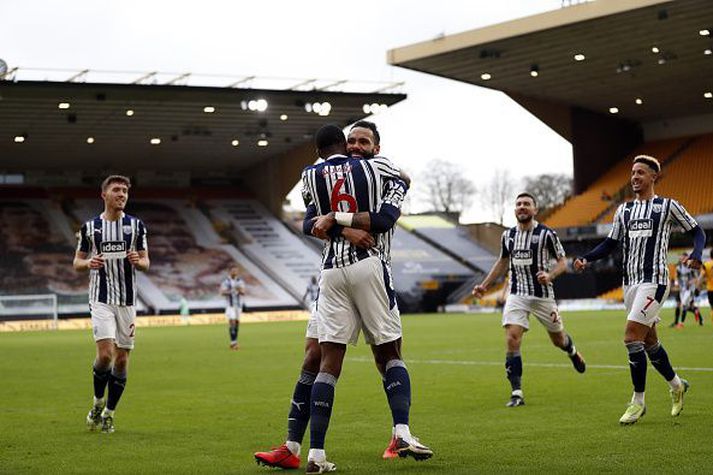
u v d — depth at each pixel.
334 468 7.62
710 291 26.28
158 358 22.88
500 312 57.03
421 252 66.62
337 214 7.54
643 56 48.00
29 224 61.38
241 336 34.91
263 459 7.76
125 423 10.93
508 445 8.62
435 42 46.19
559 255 12.59
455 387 14.05
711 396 11.82
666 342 22.73
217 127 53.88
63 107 46.22
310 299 50.44
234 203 68.31
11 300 53.31
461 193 100.19
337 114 50.84
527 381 14.47
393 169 7.78
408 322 42.88
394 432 7.84
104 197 10.49
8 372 19.31
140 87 43.84
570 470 7.31
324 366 7.61
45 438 9.80
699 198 56.28
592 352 20.50
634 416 9.70
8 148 56.78
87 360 23.11
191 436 9.77
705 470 7.17
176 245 62.94
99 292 10.33
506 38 43.78
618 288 57.09
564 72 51.31
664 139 64.00
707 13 40.75
